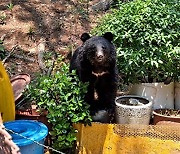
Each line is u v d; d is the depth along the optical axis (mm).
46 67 3561
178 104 3076
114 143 2531
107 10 4457
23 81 2971
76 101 2531
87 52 2582
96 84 2676
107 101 2721
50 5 4344
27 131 2193
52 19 4164
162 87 2980
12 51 3639
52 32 4023
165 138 2441
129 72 2842
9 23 4031
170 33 2826
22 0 4352
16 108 2826
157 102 2996
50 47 3857
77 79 2631
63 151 2654
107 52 2559
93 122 2586
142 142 2471
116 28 2916
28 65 3645
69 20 4195
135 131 2500
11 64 3619
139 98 2891
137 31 2807
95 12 4391
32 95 2672
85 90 2557
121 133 2518
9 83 2635
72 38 4000
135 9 2965
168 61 2822
